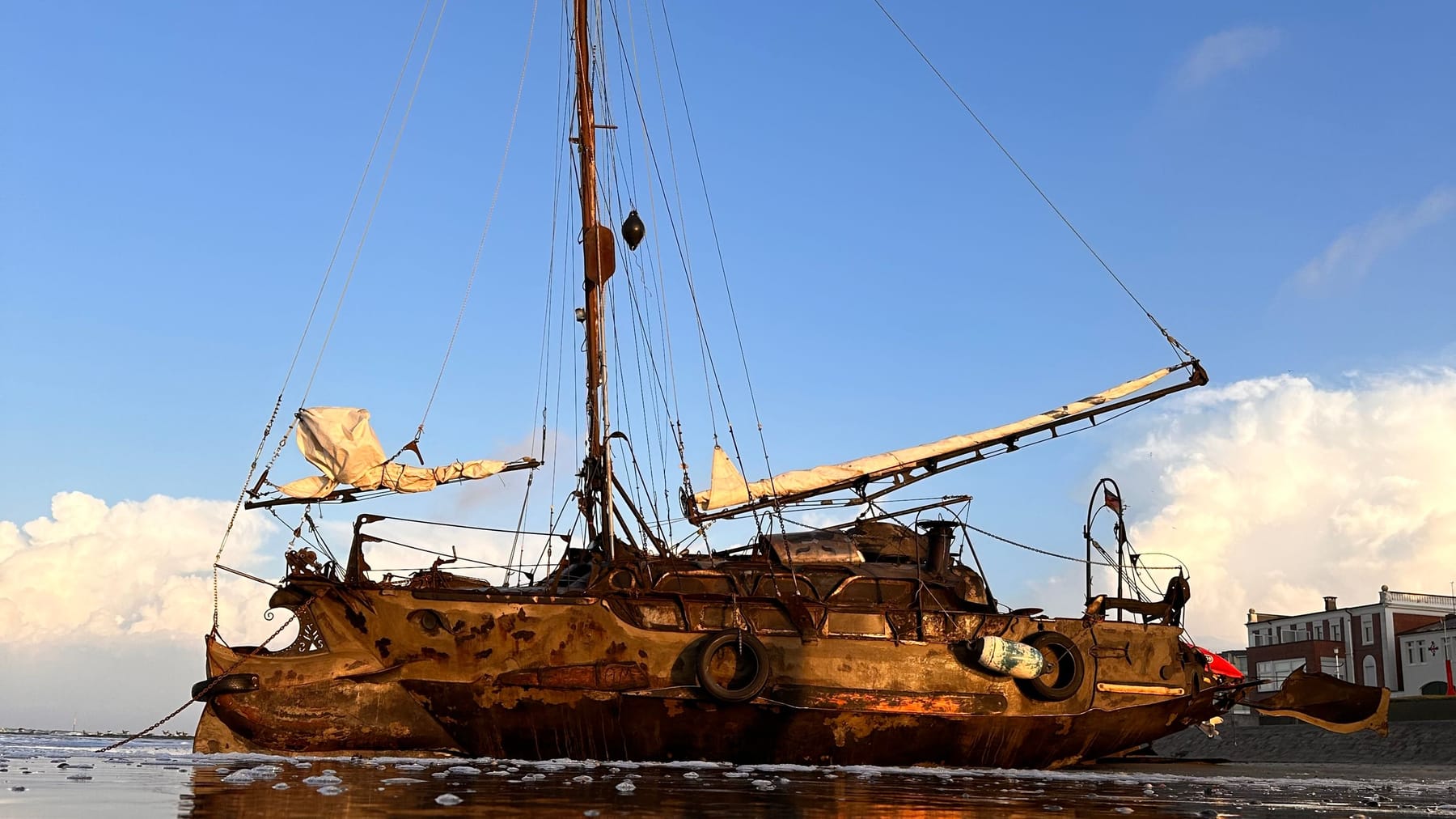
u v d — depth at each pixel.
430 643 19.20
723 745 19.56
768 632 19.92
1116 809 12.57
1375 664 70.25
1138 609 23.27
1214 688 23.14
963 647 20.59
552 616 19.36
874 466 23.73
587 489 23.48
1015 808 12.27
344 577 19.55
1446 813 13.30
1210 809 12.98
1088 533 23.56
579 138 25.11
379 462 21.02
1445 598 71.81
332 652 19.30
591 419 23.84
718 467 23.12
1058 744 21.20
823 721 19.69
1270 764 31.77
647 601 19.88
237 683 18.88
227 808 10.43
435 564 20.22
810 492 23.55
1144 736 22.08
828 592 20.95
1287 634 76.50
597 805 11.23
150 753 21.09
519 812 10.41
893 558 22.38
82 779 13.86
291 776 14.59
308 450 20.83
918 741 20.20
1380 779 22.95
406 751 19.22
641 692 19.14
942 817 11.09
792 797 12.91
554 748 19.33
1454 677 65.81
